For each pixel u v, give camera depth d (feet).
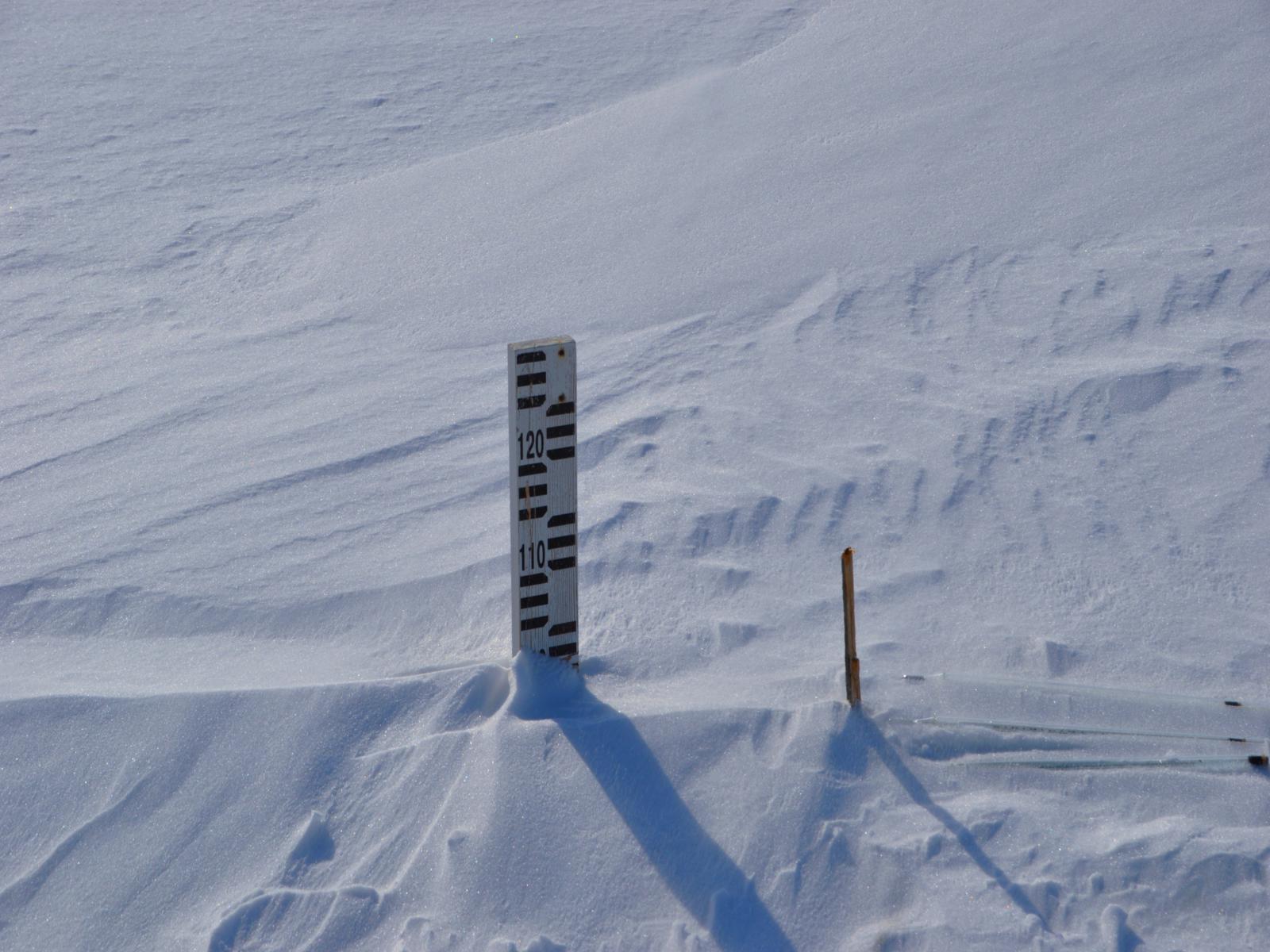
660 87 32.09
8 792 9.62
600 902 8.72
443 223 24.20
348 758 9.84
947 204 21.47
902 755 9.77
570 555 10.57
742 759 9.70
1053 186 21.43
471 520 13.98
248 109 32.73
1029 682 10.56
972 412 15.52
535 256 22.22
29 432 17.33
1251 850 8.82
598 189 24.48
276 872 9.05
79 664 11.64
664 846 9.05
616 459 15.16
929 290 19.11
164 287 23.06
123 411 17.81
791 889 8.77
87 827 9.39
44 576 13.14
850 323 18.39
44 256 24.58
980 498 13.76
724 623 11.80
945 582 12.35
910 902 8.63
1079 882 8.69
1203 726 10.11
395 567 12.98
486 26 38.17
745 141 25.29
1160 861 8.80
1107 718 10.19
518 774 9.52
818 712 10.05
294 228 25.25
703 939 8.46
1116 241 19.61
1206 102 23.04
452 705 10.25
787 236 21.39
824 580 12.50
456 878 8.87
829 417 15.78
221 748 9.89
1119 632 11.45
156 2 42.42
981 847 8.96
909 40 28.35
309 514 14.32
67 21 40.60
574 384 10.18
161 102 33.37
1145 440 14.70
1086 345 16.97
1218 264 18.44
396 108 32.12
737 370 17.33
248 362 19.54
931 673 10.91
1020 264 19.39
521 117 30.89
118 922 8.79
